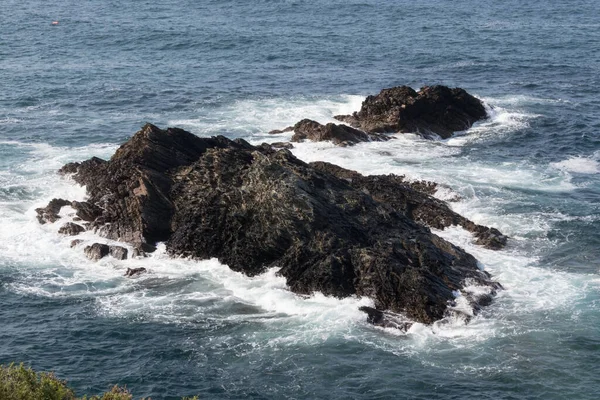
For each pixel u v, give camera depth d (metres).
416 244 48.75
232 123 78.06
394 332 43.03
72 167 63.16
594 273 49.16
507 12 156.25
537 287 47.38
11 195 59.25
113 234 53.03
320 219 48.72
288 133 73.81
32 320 44.50
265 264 49.34
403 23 140.62
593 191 61.81
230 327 43.75
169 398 37.66
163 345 42.03
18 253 51.97
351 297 45.84
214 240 50.81
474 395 37.81
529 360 40.47
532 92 91.81
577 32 133.25
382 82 96.31
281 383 38.78
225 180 53.16
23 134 73.88
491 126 77.38
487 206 58.34
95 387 38.38
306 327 43.53
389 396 37.72
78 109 82.81
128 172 55.53
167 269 50.00
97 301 46.59
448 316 43.91
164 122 78.25
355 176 59.91
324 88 92.44
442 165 66.19
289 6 155.75
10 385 28.28
